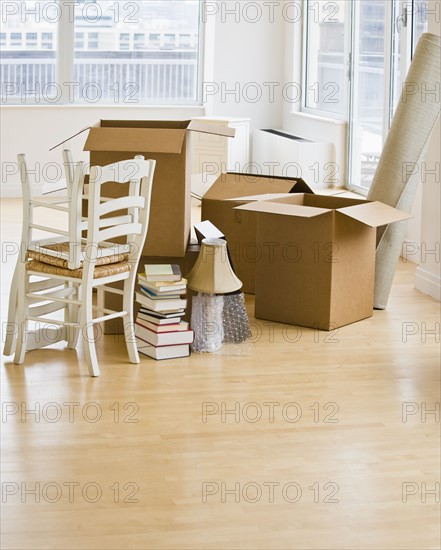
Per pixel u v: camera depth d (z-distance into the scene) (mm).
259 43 11289
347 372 4895
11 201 10156
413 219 7520
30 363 4922
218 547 3115
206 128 5367
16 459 3762
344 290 5648
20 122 10422
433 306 6242
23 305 4844
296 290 5648
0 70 10602
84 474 3639
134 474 3650
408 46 8227
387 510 3404
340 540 3186
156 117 11031
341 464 3783
